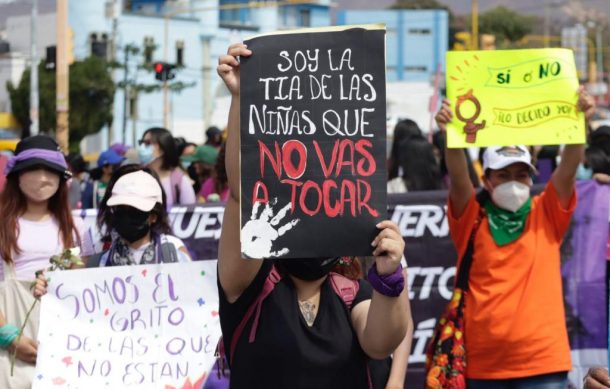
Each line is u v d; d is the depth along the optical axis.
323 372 4.03
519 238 6.07
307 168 3.93
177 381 5.42
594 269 7.54
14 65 61.88
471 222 6.17
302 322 4.05
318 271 4.06
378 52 3.94
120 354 5.42
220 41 71.25
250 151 3.95
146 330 5.44
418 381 7.62
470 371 6.09
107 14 63.81
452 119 6.04
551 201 6.10
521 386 6.02
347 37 3.96
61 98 27.75
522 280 6.02
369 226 3.89
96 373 5.39
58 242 5.98
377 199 3.89
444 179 9.89
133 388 5.40
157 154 9.35
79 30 63.03
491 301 6.02
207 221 7.56
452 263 7.62
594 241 7.54
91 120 52.81
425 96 58.84
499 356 6.00
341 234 3.89
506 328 5.96
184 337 5.44
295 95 3.96
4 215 5.93
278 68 3.97
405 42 86.50
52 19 64.00
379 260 3.87
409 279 7.64
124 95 57.19
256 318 4.07
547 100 5.98
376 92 3.94
